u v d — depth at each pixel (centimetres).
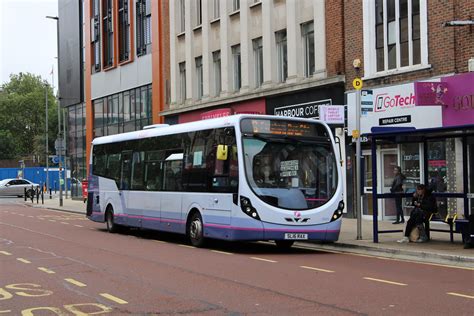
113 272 1116
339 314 761
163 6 3453
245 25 2728
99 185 2156
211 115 2767
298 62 2433
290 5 2455
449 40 1798
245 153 1400
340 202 1455
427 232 1520
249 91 2692
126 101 3891
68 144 4909
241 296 882
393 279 1028
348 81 2177
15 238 1814
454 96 1747
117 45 3947
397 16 1991
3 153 10188
